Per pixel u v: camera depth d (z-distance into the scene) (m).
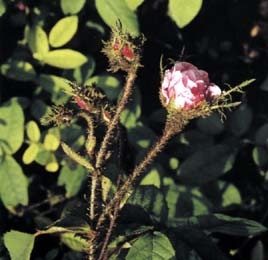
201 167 0.92
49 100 0.95
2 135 0.90
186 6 0.76
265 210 1.00
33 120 0.95
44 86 0.92
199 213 0.91
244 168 1.01
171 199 0.91
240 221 0.78
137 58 0.66
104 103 0.68
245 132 0.94
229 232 0.78
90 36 0.97
